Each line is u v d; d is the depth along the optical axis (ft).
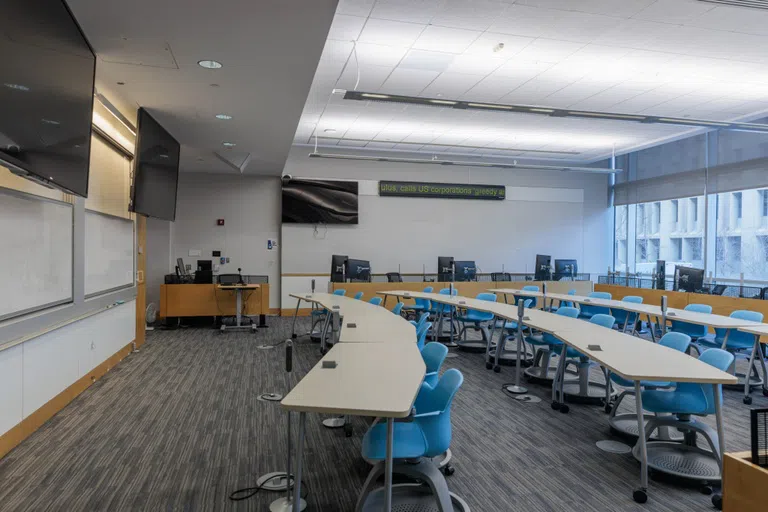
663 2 15.66
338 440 12.16
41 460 10.86
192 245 36.17
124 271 21.30
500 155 40.75
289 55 13.98
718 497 9.00
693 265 35.37
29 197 12.48
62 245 14.56
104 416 13.84
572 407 15.07
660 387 12.07
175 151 23.22
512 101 26.05
